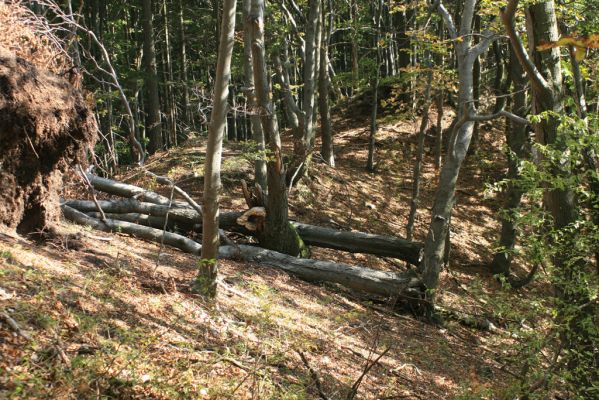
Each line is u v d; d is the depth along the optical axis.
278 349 6.83
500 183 6.87
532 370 6.37
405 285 11.03
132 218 11.22
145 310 6.45
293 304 9.45
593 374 6.02
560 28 9.22
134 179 15.25
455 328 11.08
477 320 11.26
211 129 7.16
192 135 19.75
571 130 6.28
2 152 6.64
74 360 4.35
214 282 7.71
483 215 18.89
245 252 11.26
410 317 11.13
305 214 16.02
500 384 8.19
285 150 19.30
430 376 8.22
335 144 21.91
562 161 6.36
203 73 31.84
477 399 6.39
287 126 27.16
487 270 16.00
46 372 4.24
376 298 11.66
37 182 7.24
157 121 23.48
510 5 5.01
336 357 7.59
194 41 31.05
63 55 8.30
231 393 5.08
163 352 5.53
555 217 6.55
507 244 15.39
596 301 6.17
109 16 28.81
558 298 6.29
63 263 6.82
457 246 17.08
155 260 8.84
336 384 6.62
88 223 10.03
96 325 5.38
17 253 6.36
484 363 9.34
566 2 11.17
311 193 17.03
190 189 15.47
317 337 8.12
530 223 6.80
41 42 8.12
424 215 18.02
